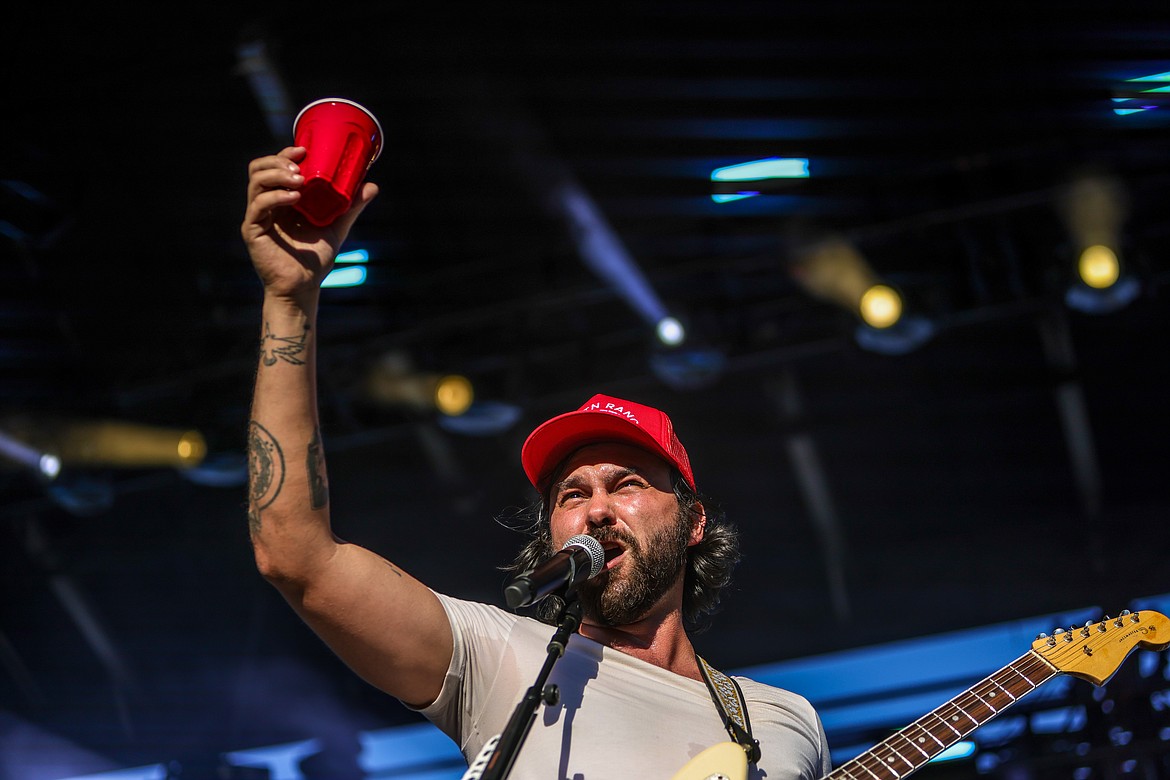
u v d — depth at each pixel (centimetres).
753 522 1041
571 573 235
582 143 792
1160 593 965
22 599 1114
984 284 793
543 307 876
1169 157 776
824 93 756
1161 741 778
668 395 956
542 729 241
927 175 809
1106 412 970
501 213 848
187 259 857
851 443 999
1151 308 896
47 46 698
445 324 884
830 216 832
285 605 1125
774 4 692
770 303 846
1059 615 988
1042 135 786
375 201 828
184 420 916
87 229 823
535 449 296
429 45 720
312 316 235
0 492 1004
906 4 695
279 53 714
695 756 240
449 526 1083
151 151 774
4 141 746
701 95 756
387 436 909
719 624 1041
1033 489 1012
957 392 964
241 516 1061
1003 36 715
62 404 936
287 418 231
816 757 264
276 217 231
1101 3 691
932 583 1020
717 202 833
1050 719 869
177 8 680
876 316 798
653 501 283
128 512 1049
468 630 252
